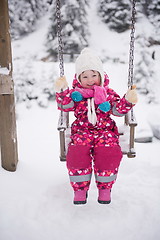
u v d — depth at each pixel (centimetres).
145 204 278
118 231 248
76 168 239
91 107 259
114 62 745
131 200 285
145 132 461
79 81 272
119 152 244
